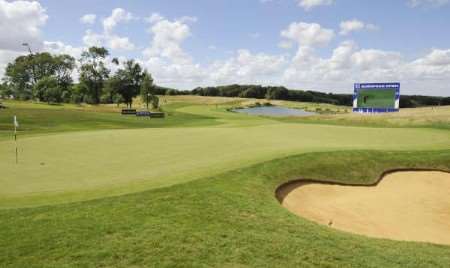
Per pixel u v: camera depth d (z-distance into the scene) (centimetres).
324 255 720
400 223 1105
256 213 930
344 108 11075
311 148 1845
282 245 748
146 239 734
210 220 854
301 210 1134
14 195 989
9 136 2278
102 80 10744
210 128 3052
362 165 1620
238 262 666
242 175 1280
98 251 679
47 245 696
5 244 697
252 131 2811
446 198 1360
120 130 2773
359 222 1088
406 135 2745
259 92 17150
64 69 11906
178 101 12900
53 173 1260
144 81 8612
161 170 1318
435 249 816
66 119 4453
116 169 1334
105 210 880
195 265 647
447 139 2517
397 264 709
